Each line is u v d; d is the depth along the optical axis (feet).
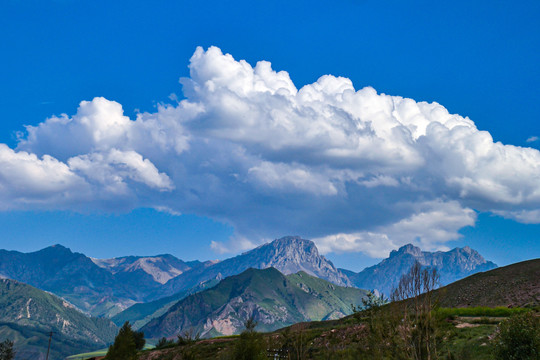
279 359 158.51
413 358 103.71
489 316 185.37
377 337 126.62
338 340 171.42
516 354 105.91
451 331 145.69
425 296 104.88
